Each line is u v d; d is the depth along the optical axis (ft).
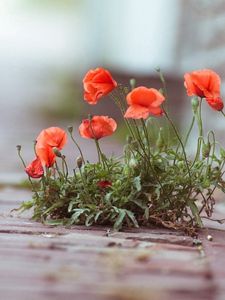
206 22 11.82
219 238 5.36
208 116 10.37
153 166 5.56
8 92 30.83
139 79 18.38
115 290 3.98
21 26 57.06
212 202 5.67
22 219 5.82
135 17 18.95
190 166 5.67
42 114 23.53
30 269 4.32
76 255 4.62
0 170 9.98
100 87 5.28
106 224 5.56
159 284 4.09
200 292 3.99
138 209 5.59
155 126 6.01
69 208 5.48
